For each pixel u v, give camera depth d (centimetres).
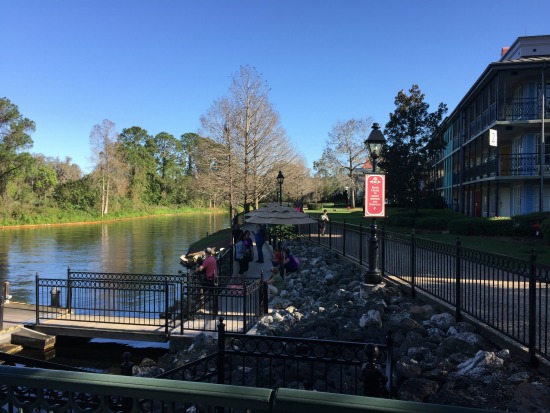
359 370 559
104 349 1064
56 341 1090
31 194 6738
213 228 5862
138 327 1012
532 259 517
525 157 2442
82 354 1044
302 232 2842
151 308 1427
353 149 6506
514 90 2678
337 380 529
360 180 6812
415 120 3322
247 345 725
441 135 3588
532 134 2453
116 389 222
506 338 578
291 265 1519
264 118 3052
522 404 411
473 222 2142
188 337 918
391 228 2823
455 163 4041
